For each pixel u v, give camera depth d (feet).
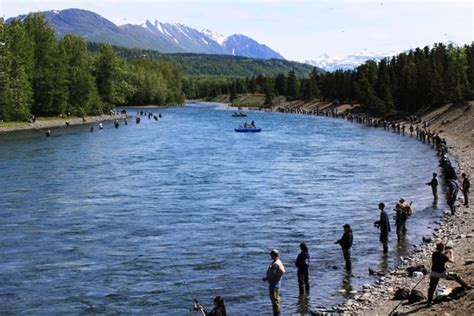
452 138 346.95
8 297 81.46
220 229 122.72
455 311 64.75
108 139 358.43
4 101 429.38
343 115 654.12
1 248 107.04
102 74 627.05
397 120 533.96
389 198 160.76
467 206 142.10
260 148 311.27
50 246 108.58
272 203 153.07
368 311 71.31
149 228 123.54
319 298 80.07
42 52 507.30
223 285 86.53
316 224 127.65
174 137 378.94
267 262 98.37
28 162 240.94
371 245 108.99
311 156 272.72
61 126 470.39
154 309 76.79
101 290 84.43
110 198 160.25
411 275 86.07
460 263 86.84
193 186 182.09
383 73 640.17
